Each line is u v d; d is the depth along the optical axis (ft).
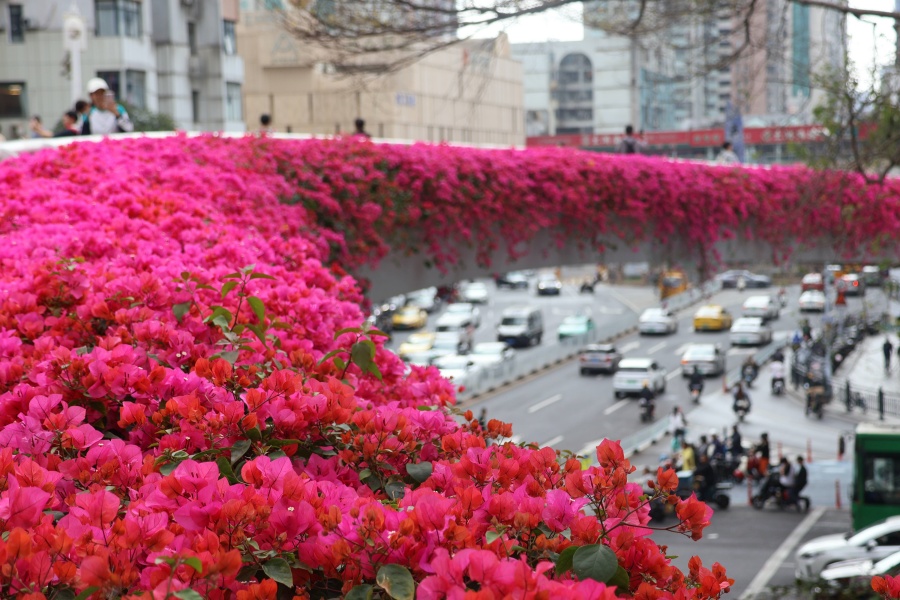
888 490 64.54
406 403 17.19
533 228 46.80
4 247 20.70
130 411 12.09
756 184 55.98
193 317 16.06
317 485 10.45
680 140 157.58
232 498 9.45
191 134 42.68
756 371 148.87
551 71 231.09
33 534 8.55
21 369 13.65
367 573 8.87
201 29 159.84
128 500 10.73
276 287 19.16
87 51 140.67
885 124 41.45
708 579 9.66
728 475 100.73
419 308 205.67
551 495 9.91
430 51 34.45
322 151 40.09
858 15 33.99
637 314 215.92
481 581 7.83
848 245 58.44
